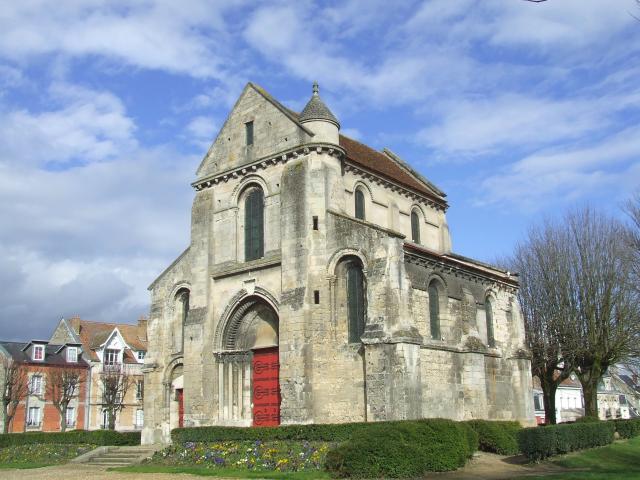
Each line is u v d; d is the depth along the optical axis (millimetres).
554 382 47438
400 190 39906
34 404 64500
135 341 76188
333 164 33312
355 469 22406
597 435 32625
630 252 43156
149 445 36000
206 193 37594
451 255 41062
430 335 32531
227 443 29484
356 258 31031
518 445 28297
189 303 38062
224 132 37594
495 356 38312
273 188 34250
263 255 34531
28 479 26281
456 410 32812
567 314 46000
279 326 31656
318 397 29953
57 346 69500
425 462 23391
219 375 34656
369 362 28891
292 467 24641
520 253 50094
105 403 68062
